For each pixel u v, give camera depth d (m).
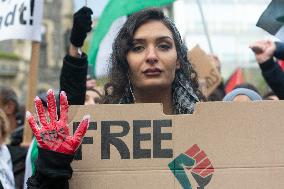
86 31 3.04
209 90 5.47
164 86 2.61
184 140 2.34
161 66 2.59
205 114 2.34
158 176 2.33
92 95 4.43
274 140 2.33
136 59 2.62
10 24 4.16
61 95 2.28
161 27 2.63
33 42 4.18
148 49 2.60
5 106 5.26
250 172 2.32
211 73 5.48
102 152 2.35
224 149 2.33
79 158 2.36
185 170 2.33
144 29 2.62
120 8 4.19
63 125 2.26
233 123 2.34
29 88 4.20
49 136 2.25
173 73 2.62
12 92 5.32
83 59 2.98
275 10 3.43
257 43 3.84
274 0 3.44
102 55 4.38
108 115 2.37
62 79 2.97
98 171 2.35
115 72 2.73
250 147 2.33
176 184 2.33
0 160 3.88
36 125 2.27
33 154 3.35
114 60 2.74
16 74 34.78
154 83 2.59
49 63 36.69
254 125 2.34
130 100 2.72
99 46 4.37
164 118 2.35
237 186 2.32
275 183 2.32
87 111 2.37
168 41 2.62
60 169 2.25
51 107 2.27
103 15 4.27
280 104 2.34
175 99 2.70
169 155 2.34
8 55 34.56
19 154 4.20
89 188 2.34
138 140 2.35
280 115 2.34
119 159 2.35
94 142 2.36
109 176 2.34
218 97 5.43
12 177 3.94
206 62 5.49
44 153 2.25
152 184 2.33
